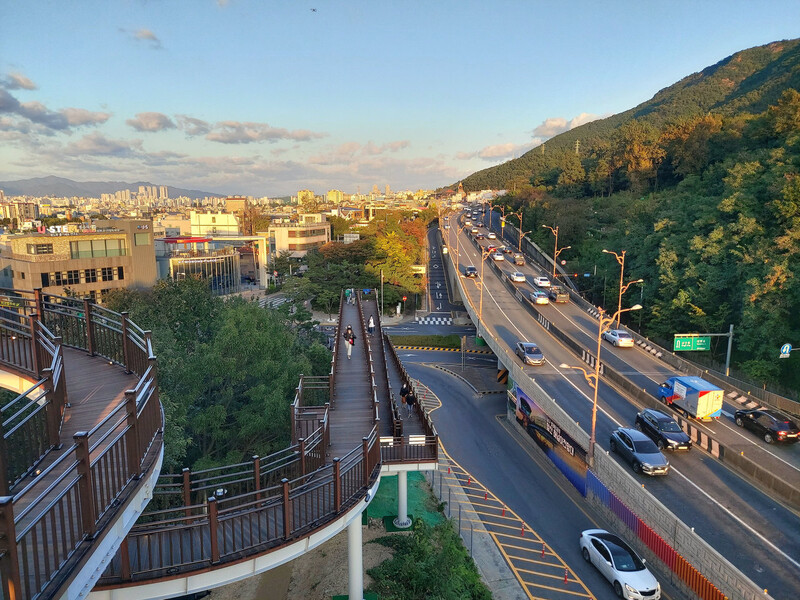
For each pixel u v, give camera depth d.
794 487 26.70
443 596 21.38
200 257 94.69
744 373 46.47
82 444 7.74
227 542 13.02
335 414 25.17
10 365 13.32
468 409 50.66
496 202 186.25
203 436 33.66
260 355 34.19
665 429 33.25
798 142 52.50
